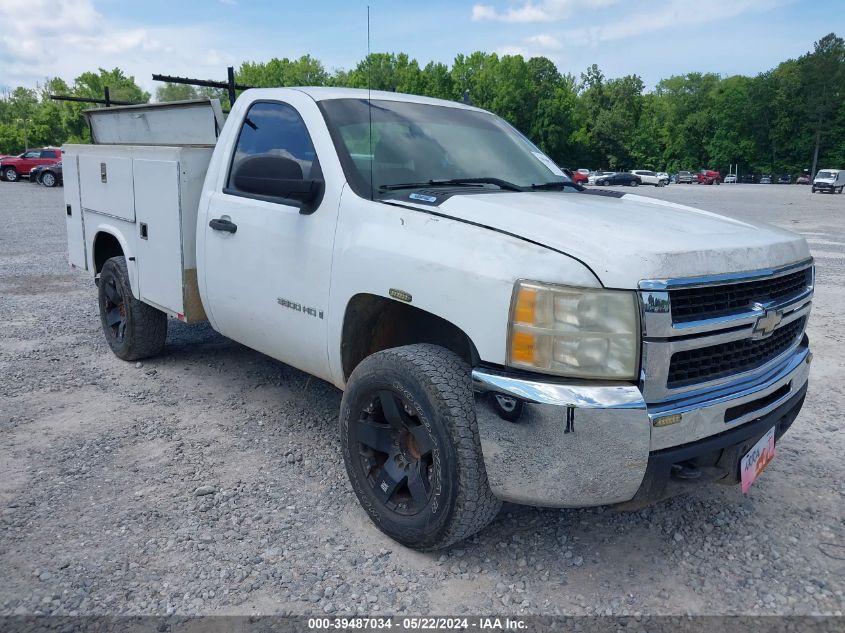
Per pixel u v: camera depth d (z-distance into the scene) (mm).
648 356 2436
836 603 2723
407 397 2801
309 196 3455
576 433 2404
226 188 4188
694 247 2611
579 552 3039
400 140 3688
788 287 3062
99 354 5828
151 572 2830
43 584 2742
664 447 2500
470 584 2801
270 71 90125
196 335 6480
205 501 3402
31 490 3486
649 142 114312
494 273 2574
